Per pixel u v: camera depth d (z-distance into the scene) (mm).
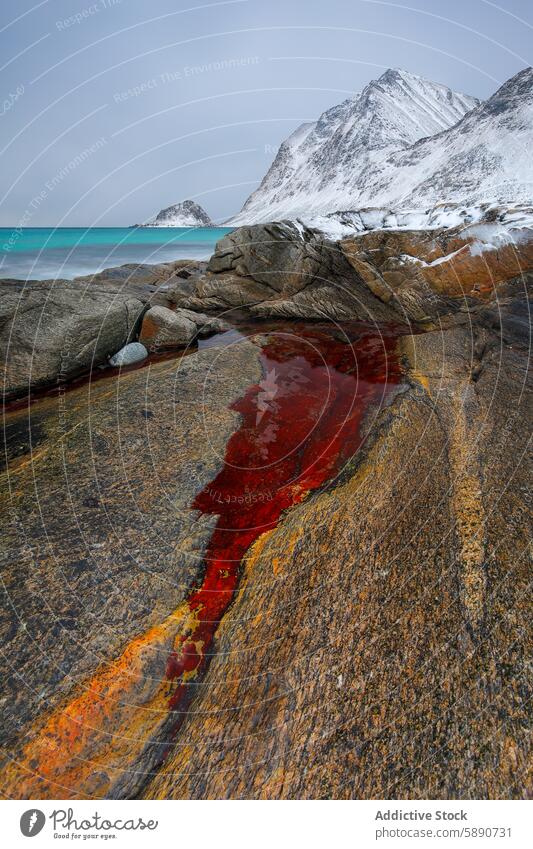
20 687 2725
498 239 8938
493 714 2492
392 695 2664
